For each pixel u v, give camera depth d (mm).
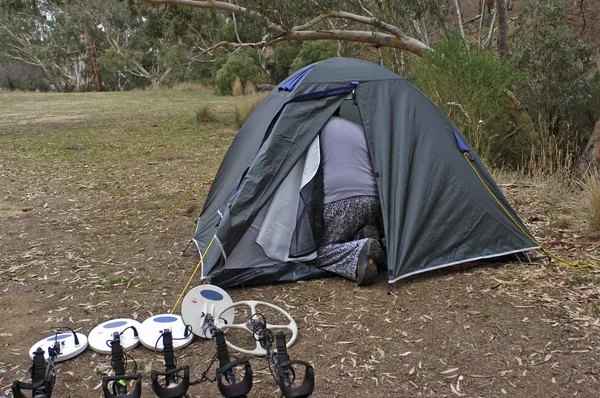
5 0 17891
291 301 4180
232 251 4477
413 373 3170
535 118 9383
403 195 4570
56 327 3881
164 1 12367
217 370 2527
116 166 10094
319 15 12883
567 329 3574
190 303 3672
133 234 6074
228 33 16875
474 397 2934
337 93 4875
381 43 12523
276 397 2979
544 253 4887
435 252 4504
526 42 9836
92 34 41938
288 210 4594
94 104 23406
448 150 4820
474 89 8891
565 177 7637
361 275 4285
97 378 3227
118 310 4148
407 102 4953
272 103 5512
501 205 4820
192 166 10039
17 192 8109
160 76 42250
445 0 13070
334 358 3359
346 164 4691
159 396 2500
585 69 9992
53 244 5754
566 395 2916
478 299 4059
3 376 3262
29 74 49438
